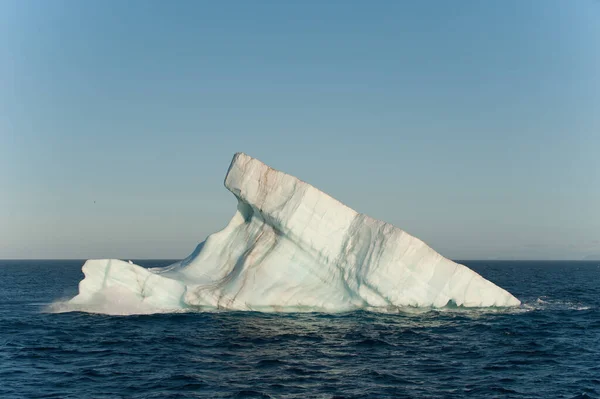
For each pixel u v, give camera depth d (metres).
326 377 20.31
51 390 18.25
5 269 151.50
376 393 18.47
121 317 31.72
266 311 33.50
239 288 33.75
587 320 34.62
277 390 18.56
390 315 33.72
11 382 19.11
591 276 119.50
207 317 31.75
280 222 34.78
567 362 23.25
